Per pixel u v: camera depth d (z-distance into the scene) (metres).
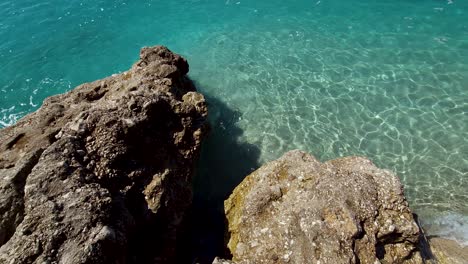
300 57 20.03
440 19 22.23
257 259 9.54
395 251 9.73
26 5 24.44
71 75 19.73
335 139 15.70
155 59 15.71
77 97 13.29
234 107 17.41
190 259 11.56
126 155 10.34
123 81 14.10
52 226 7.55
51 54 20.89
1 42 21.41
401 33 21.31
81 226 7.65
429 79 18.23
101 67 20.28
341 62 19.52
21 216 8.37
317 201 10.09
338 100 17.39
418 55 19.69
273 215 10.45
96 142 10.05
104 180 9.66
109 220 8.24
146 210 10.11
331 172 10.89
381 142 15.48
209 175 14.44
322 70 19.08
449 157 14.84
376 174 10.89
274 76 18.94
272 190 10.95
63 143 9.42
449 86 17.81
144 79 13.70
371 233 9.55
